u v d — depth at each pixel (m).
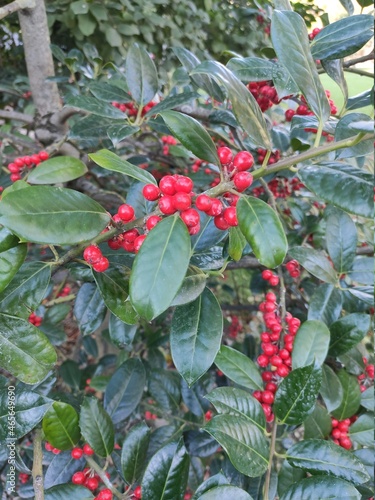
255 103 0.23
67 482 0.29
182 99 0.34
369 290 0.34
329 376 0.31
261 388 0.30
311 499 0.22
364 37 0.31
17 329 0.25
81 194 0.22
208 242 0.29
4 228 0.21
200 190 0.54
